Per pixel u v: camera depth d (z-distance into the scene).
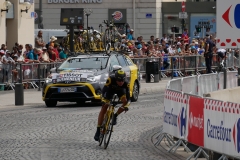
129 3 76.69
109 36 45.53
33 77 40.94
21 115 27.58
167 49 52.84
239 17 24.67
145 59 49.06
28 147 19.19
